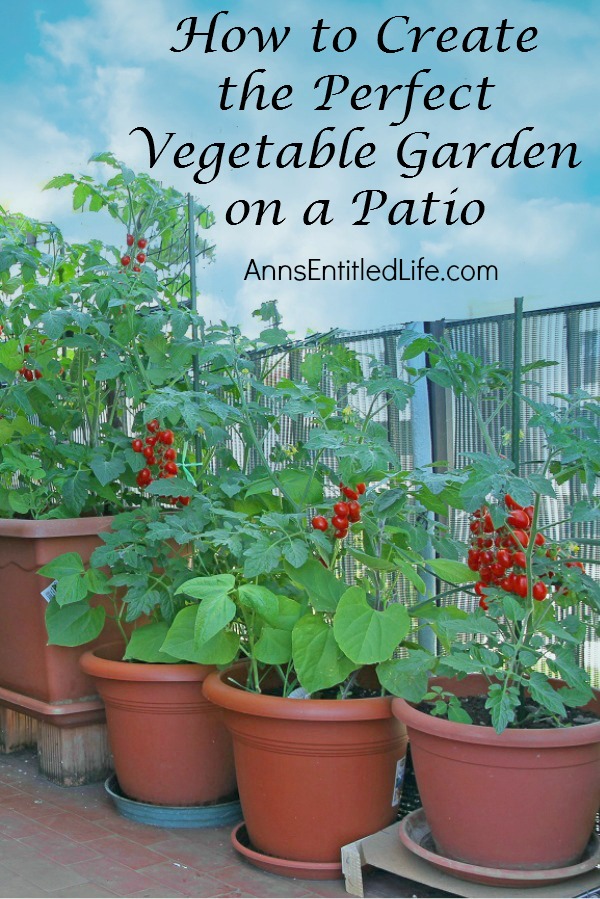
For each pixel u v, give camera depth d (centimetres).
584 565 325
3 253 362
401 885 291
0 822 325
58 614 341
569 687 278
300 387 312
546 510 332
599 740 264
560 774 265
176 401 309
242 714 290
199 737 319
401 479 290
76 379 394
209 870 297
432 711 274
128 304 354
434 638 343
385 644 285
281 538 297
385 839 288
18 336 382
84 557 353
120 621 355
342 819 289
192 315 345
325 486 359
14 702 357
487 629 273
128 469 365
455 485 298
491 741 263
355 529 308
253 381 338
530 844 267
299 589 332
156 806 321
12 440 388
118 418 418
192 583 288
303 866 290
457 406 346
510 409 335
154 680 314
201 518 321
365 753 287
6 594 361
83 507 378
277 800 290
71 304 359
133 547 327
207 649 307
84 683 351
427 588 348
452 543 312
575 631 285
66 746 349
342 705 282
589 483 281
